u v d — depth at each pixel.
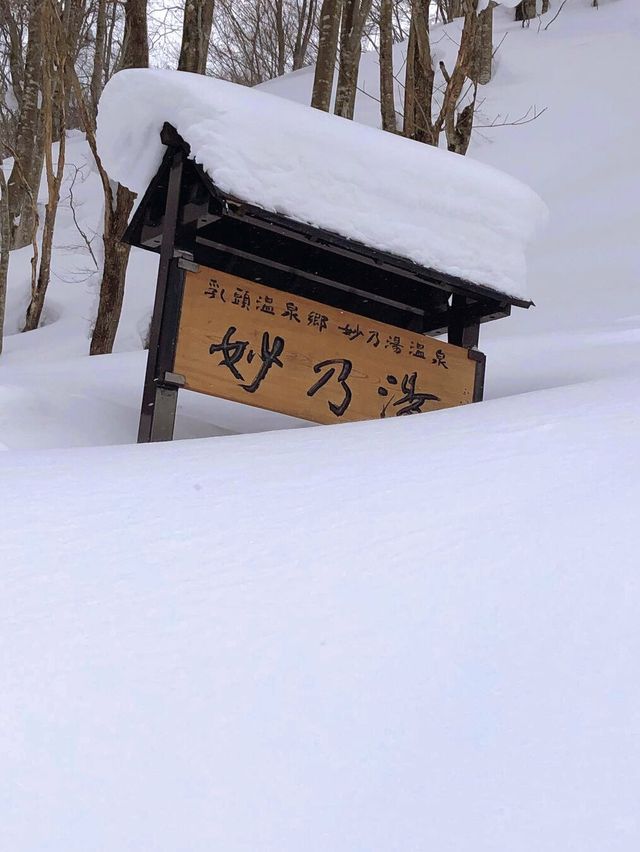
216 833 1.00
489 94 13.33
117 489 2.00
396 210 3.47
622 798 1.04
